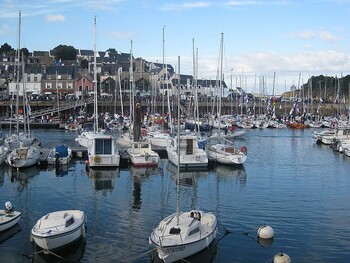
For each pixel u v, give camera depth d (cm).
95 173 4006
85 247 2181
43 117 9200
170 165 4456
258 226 2514
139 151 4506
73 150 4841
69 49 17288
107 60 16438
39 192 3291
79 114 9556
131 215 2709
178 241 1945
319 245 2234
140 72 14150
